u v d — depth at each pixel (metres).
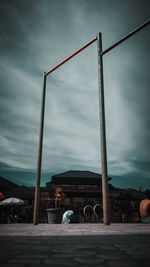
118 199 17.66
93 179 22.55
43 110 6.02
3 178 19.53
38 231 2.44
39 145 5.60
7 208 16.56
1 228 3.06
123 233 2.12
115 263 0.80
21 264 0.79
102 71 5.41
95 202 17.34
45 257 0.93
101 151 4.64
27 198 16.48
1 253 1.03
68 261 0.84
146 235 1.92
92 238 1.69
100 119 4.93
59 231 2.41
